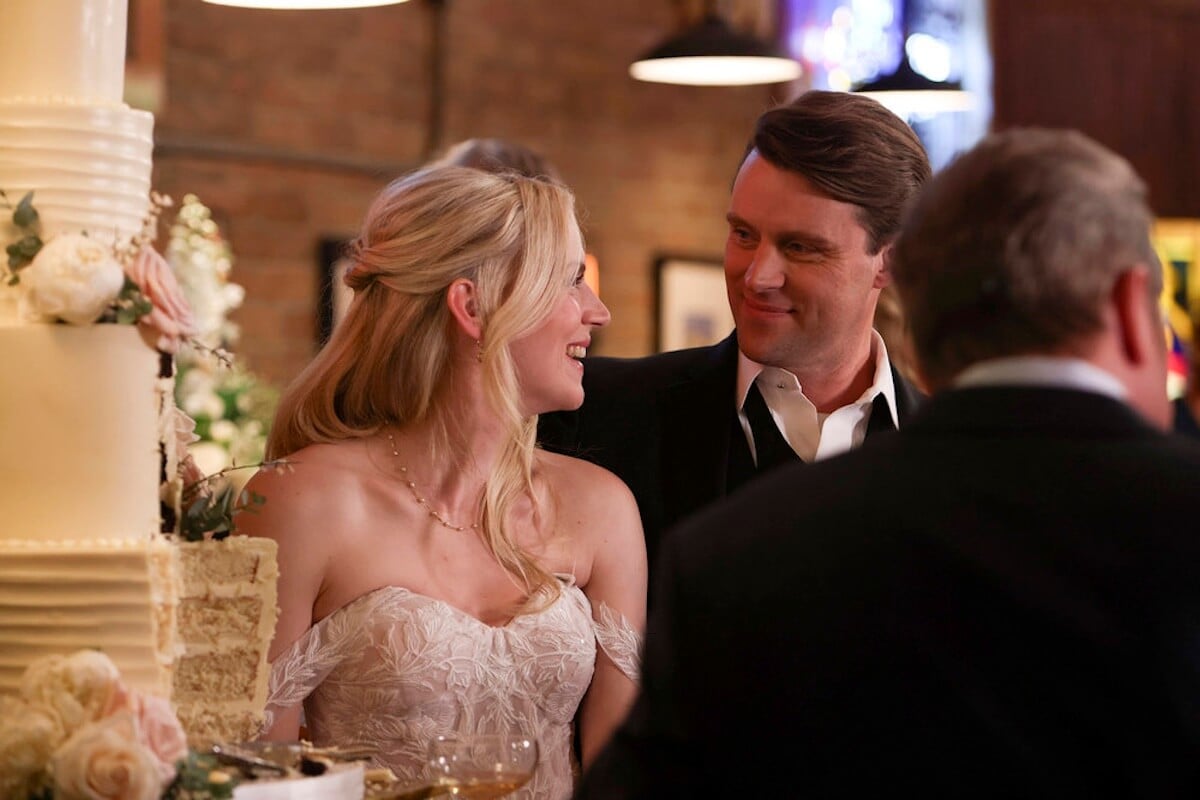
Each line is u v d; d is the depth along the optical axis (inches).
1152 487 70.8
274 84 321.7
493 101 356.2
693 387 142.6
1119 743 68.2
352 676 123.6
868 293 133.4
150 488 92.8
